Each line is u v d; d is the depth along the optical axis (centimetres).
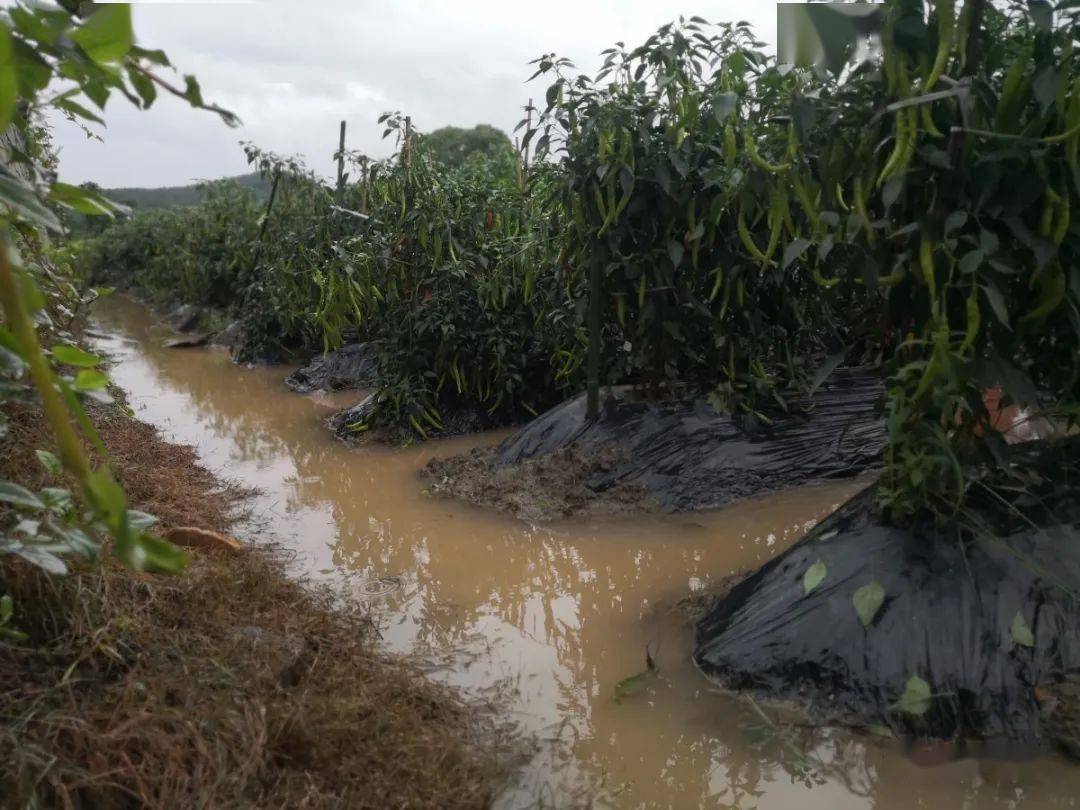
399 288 685
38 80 96
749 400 488
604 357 550
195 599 261
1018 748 234
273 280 937
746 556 386
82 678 199
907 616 261
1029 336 279
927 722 242
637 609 341
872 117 261
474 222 655
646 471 468
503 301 618
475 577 376
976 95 242
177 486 451
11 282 76
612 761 242
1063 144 246
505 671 293
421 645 311
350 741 221
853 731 246
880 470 472
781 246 457
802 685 262
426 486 504
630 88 459
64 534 161
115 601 230
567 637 319
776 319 505
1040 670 246
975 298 249
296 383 825
